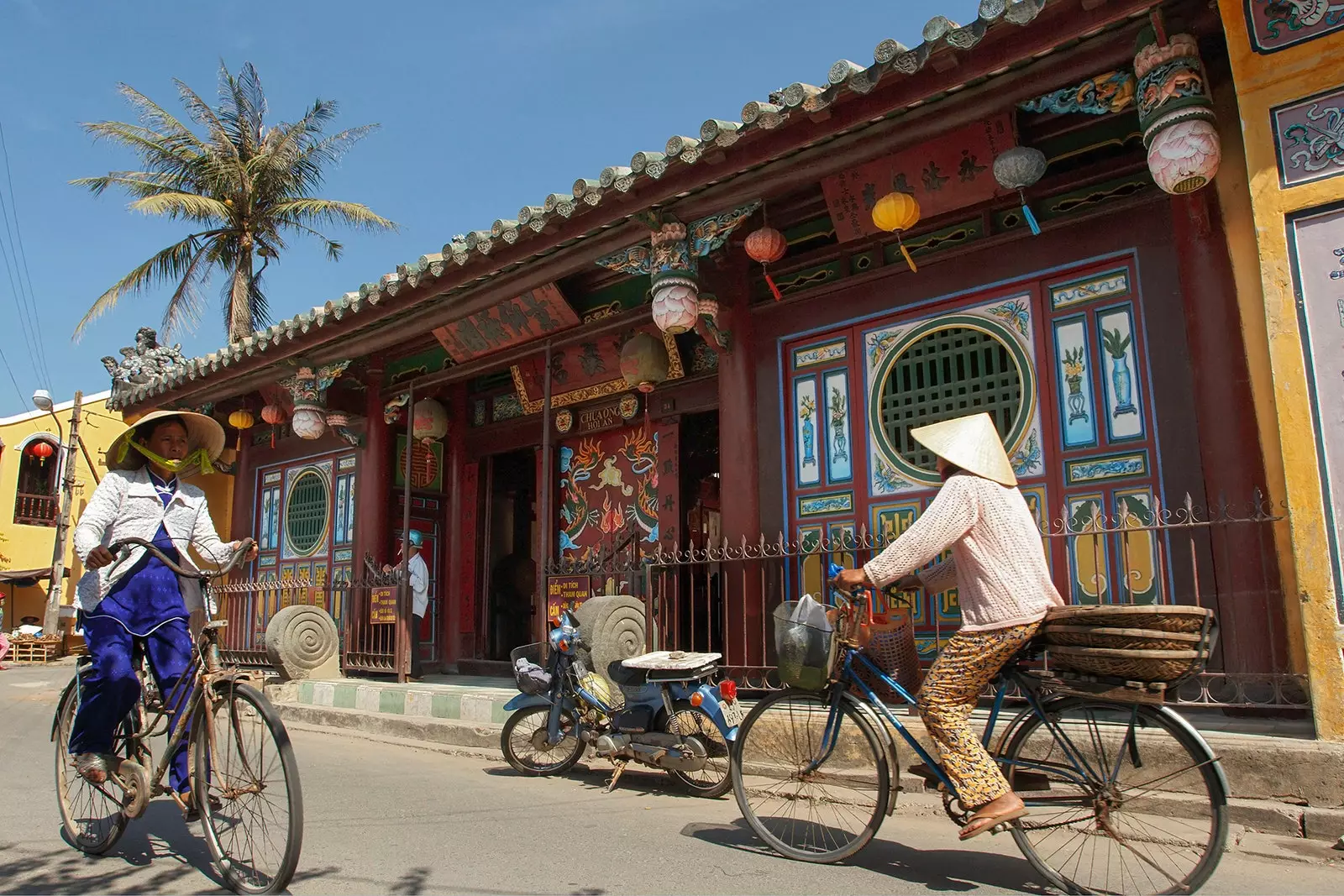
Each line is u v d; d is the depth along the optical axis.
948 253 6.14
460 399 10.68
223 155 20.84
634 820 4.51
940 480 5.99
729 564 6.70
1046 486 5.59
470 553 10.36
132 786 3.78
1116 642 3.05
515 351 8.68
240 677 3.68
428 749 6.78
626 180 5.88
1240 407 4.81
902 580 3.96
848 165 5.52
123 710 3.86
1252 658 4.64
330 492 10.84
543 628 7.52
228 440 13.05
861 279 6.50
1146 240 5.39
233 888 3.49
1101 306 5.53
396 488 10.19
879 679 3.80
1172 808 3.81
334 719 7.88
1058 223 5.72
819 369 6.66
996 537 3.39
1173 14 4.38
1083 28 4.32
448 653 10.26
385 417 10.09
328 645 9.12
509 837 4.18
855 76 4.82
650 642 6.32
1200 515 5.00
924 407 6.14
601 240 6.74
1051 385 5.66
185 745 3.79
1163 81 4.39
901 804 4.56
